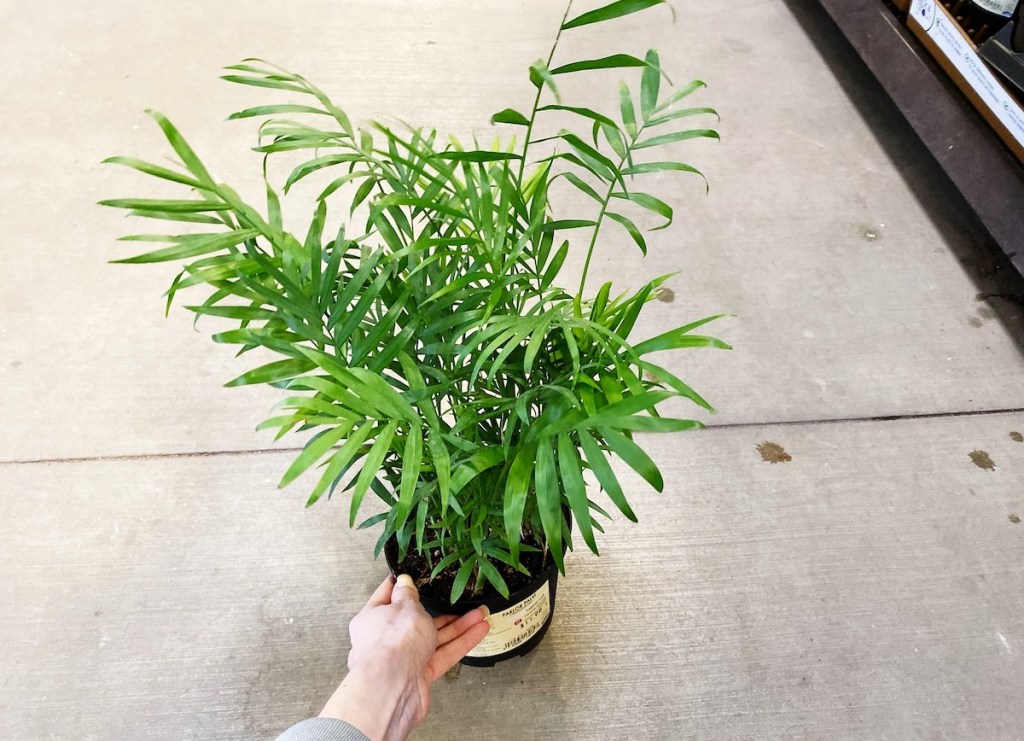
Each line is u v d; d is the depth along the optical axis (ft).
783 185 6.15
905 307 5.35
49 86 6.83
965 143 5.61
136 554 4.22
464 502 2.79
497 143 2.89
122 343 5.13
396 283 2.68
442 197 2.79
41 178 6.07
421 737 3.69
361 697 2.61
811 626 4.00
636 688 3.82
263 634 3.99
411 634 2.83
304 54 7.21
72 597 4.07
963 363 5.05
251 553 4.25
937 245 5.74
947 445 4.65
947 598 4.07
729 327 5.23
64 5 7.71
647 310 5.30
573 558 4.24
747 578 4.16
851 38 6.83
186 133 6.44
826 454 4.62
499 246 2.45
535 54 7.25
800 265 5.60
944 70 5.93
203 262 2.24
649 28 7.54
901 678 3.83
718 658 3.91
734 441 4.68
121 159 2.01
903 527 4.32
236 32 7.45
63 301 5.33
